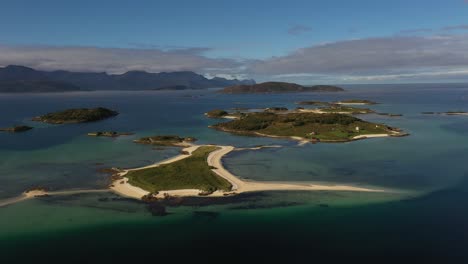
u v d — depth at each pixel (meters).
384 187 89.31
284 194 84.25
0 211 75.69
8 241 63.22
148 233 65.88
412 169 105.06
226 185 88.88
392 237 63.31
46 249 60.66
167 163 111.00
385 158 118.38
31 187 90.44
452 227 66.75
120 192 86.06
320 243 61.69
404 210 74.94
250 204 78.38
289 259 57.09
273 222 69.69
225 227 67.94
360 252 58.72
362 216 72.00
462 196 82.75
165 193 84.19
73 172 103.69
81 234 65.69
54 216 73.06
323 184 91.56
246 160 116.12
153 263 56.34
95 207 77.38
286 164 111.06
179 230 66.88
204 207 76.81
